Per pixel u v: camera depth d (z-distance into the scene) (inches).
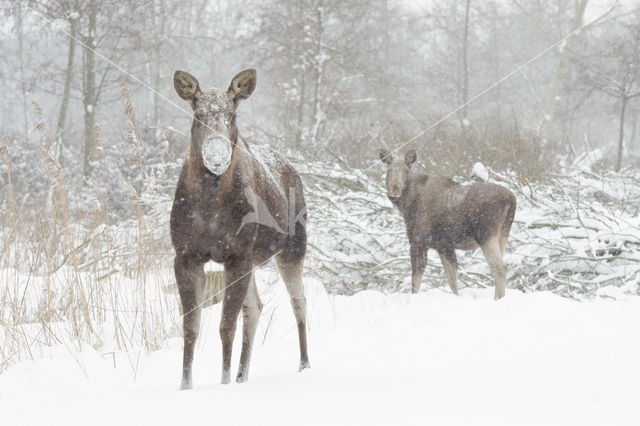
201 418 173.8
